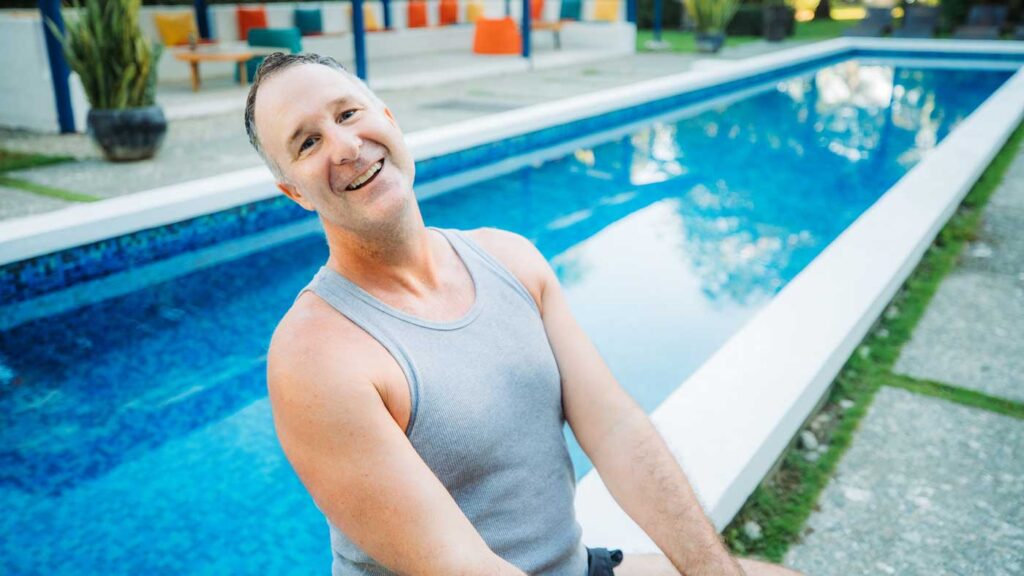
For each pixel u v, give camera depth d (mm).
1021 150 6652
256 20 11789
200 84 10266
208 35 11375
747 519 2170
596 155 8375
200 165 6176
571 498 1373
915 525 2127
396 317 1221
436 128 7602
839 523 2146
